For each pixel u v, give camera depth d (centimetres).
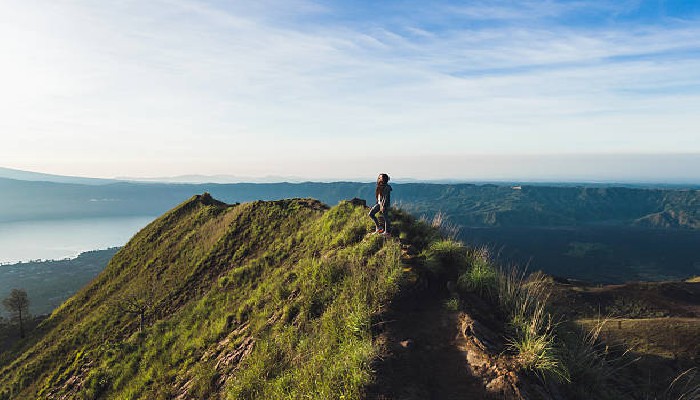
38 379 2225
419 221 1473
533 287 982
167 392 1253
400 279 965
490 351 750
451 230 1367
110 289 3297
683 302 3441
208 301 1958
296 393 745
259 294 1602
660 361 1119
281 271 1792
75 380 1892
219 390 1076
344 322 885
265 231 2775
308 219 2617
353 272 1101
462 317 853
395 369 715
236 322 1488
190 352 1472
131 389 1455
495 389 658
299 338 984
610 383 845
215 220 3509
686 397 910
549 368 699
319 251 1719
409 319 879
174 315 2100
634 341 1510
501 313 909
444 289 997
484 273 996
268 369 935
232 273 2145
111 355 1908
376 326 848
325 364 775
